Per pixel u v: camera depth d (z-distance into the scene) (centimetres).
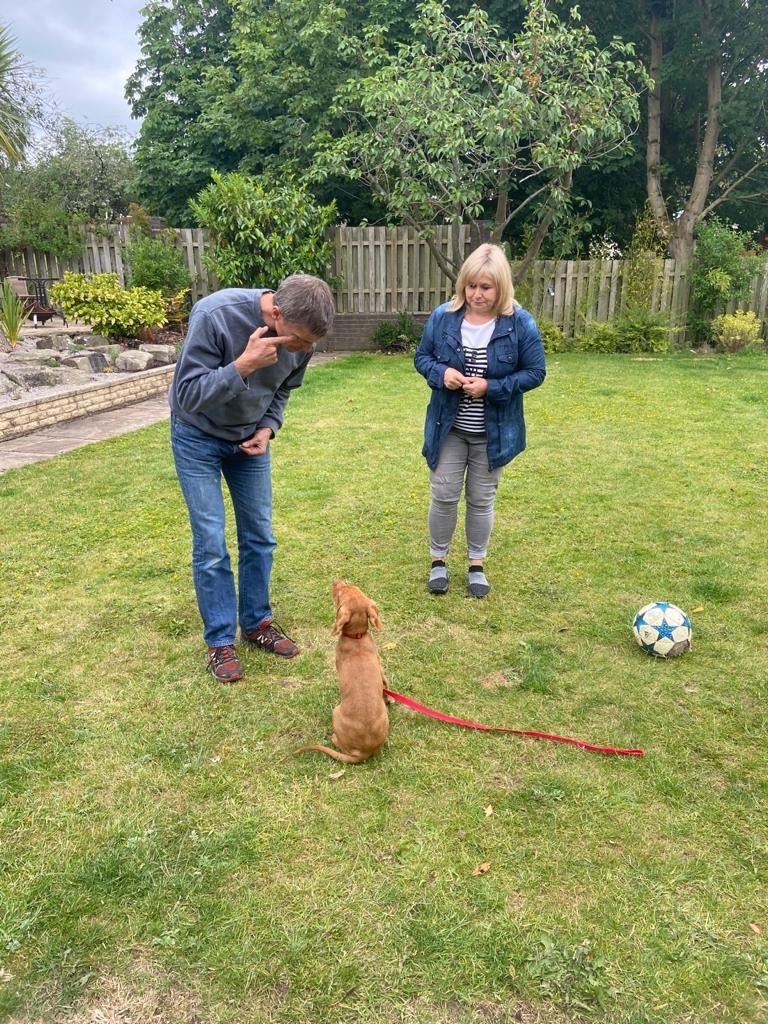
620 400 854
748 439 672
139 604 366
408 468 598
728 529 460
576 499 519
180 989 167
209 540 290
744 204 1866
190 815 221
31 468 602
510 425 348
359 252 1371
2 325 1016
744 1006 163
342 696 245
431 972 170
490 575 400
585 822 218
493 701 283
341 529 468
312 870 200
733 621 345
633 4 1519
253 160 1634
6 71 1066
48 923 183
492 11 1468
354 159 1309
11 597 373
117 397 880
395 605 365
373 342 1388
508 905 189
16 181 1864
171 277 1306
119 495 533
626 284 1353
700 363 1154
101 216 1969
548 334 1316
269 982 168
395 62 1211
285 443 677
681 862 203
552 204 1254
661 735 261
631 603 366
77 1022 159
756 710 276
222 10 1928
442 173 1158
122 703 281
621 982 168
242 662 312
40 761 246
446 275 1313
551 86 1134
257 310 266
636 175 1727
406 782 236
